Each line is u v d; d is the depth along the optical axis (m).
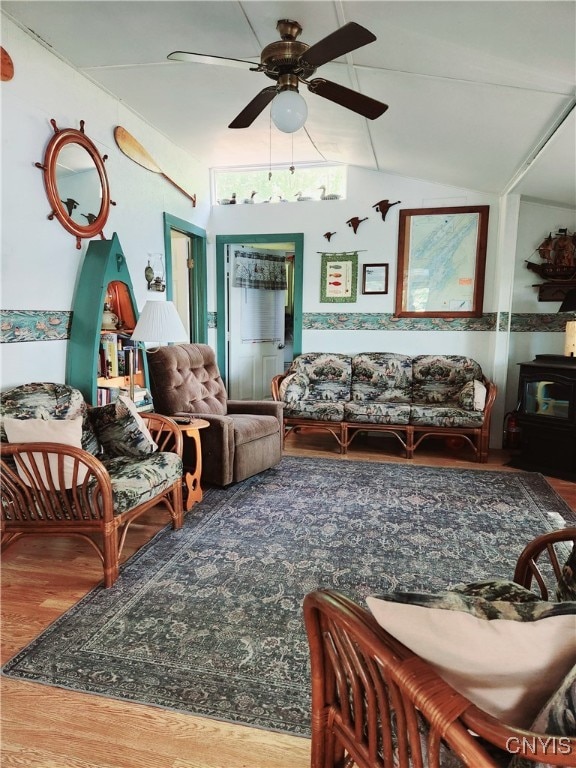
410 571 2.28
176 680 1.60
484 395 4.09
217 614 1.94
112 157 3.31
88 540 2.14
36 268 2.64
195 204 4.70
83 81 2.97
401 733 0.81
